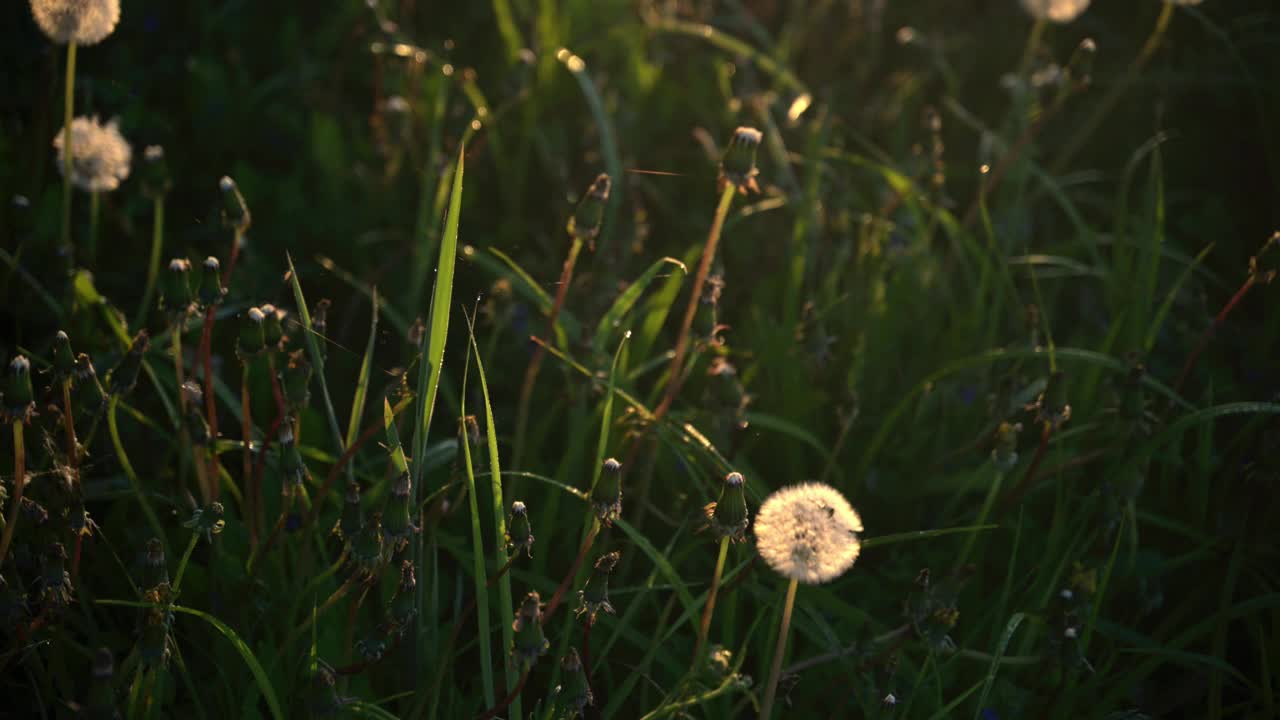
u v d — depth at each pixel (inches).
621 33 51.8
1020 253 47.9
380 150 47.3
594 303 42.3
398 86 49.2
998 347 45.3
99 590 36.3
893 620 38.2
